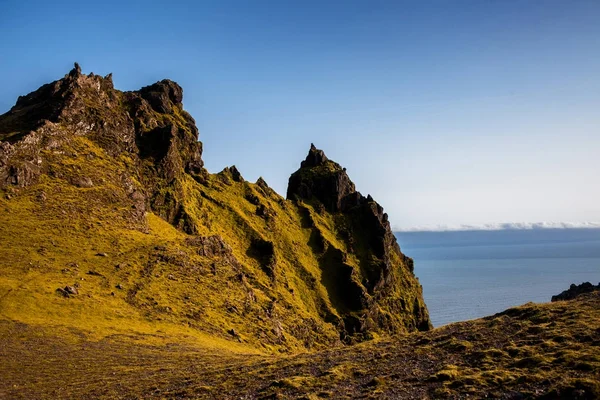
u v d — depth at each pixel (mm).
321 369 42156
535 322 44844
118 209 127875
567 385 28188
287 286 184750
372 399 32156
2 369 50469
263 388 38375
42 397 41750
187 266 113188
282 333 112938
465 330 47344
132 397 40250
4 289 74062
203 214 187375
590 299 49656
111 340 66250
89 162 138625
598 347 34438
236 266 142625
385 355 43719
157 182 168625
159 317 84188
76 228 106875
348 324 194000
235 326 97000
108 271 94750
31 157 120812
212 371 47375
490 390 30516
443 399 30188
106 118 159875
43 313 71125
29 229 97812
